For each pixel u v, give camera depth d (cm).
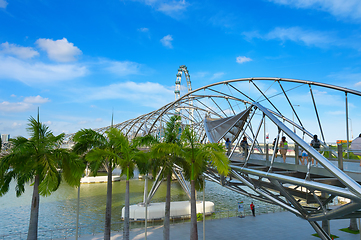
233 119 3067
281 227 3638
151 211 4109
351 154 1736
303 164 1853
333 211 1600
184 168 2806
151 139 2880
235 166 2325
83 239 3078
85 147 2700
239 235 3275
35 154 2197
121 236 3200
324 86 2408
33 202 2194
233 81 3866
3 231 3778
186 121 8331
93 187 7694
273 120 1955
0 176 2077
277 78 3020
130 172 2722
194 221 2552
